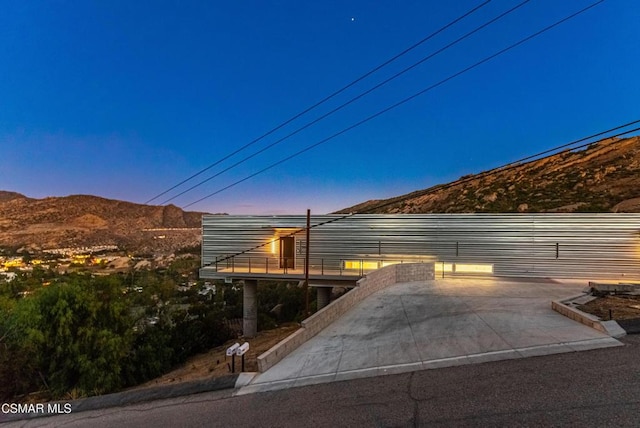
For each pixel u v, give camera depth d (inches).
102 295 501.4
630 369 190.7
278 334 670.5
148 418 211.2
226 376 255.0
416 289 518.0
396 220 698.8
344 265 715.4
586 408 154.6
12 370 410.9
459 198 1902.1
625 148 1827.0
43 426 231.5
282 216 754.8
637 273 593.3
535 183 1752.0
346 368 245.0
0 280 1155.9
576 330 273.1
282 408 195.8
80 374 447.2
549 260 630.5
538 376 193.8
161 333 581.3
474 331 295.1
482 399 173.6
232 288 1444.4
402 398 186.9
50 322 452.4
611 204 1236.5
